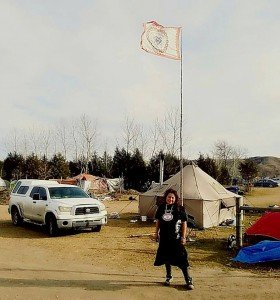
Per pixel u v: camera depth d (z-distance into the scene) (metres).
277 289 6.94
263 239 10.95
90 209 14.30
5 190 35.22
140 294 6.56
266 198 35.38
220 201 16.25
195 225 15.38
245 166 51.72
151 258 10.00
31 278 7.50
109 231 14.83
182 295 6.54
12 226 16.47
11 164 56.19
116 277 7.79
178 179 17.00
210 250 10.96
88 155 56.75
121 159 52.97
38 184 16.02
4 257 9.88
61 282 7.22
